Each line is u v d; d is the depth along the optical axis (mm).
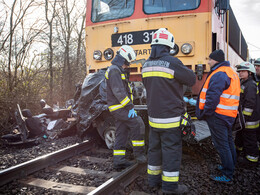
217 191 3121
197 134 3883
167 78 2801
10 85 7309
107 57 5441
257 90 4262
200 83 4801
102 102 4395
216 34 5168
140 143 3650
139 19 5188
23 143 5125
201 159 4172
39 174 3645
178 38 4914
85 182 3342
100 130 4723
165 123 2848
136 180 3387
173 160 2861
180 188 2967
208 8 4762
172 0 4996
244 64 4184
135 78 5293
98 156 4410
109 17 5531
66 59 11211
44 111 6168
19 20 7695
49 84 9297
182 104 2938
